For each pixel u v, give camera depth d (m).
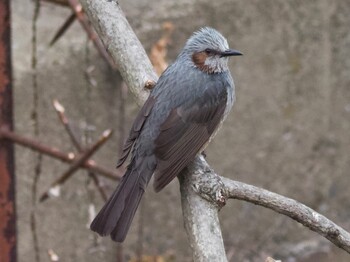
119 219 7.63
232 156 13.59
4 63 9.12
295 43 13.83
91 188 12.25
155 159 8.19
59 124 12.03
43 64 11.92
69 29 12.34
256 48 13.51
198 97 8.73
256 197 7.11
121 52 8.17
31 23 12.48
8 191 9.28
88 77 11.80
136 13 12.72
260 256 13.83
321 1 13.91
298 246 14.20
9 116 9.23
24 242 12.09
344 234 7.12
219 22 13.18
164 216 13.19
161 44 12.11
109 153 12.45
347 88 14.48
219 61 9.12
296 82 13.94
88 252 12.53
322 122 14.31
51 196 10.99
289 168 14.11
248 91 13.57
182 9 12.91
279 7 13.57
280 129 13.93
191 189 7.12
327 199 14.58
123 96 12.35
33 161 11.94
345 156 14.60
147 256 13.10
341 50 14.36
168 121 8.42
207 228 6.88
